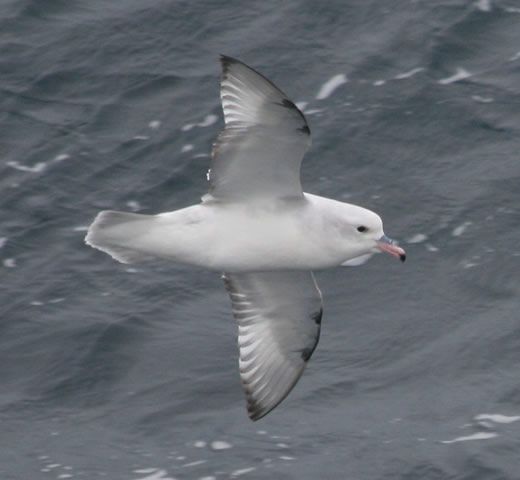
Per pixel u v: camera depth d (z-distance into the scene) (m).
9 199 32.16
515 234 30.77
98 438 27.20
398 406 27.53
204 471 26.33
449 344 28.66
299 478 26.08
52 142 33.38
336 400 27.75
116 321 29.39
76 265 30.77
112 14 36.25
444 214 31.23
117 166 32.72
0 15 36.38
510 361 28.30
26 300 30.00
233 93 20.81
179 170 32.44
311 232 21.88
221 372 28.25
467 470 26.11
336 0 36.06
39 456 26.97
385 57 34.69
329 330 29.08
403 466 26.27
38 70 35.06
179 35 35.56
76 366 28.58
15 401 28.05
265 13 35.91
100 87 34.56
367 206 31.45
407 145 32.81
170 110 33.81
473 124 33.19
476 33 35.12
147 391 28.02
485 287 29.75
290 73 34.38
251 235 21.80
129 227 21.73
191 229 21.75
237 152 21.17
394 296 29.62
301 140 20.91
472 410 27.34
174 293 30.08
